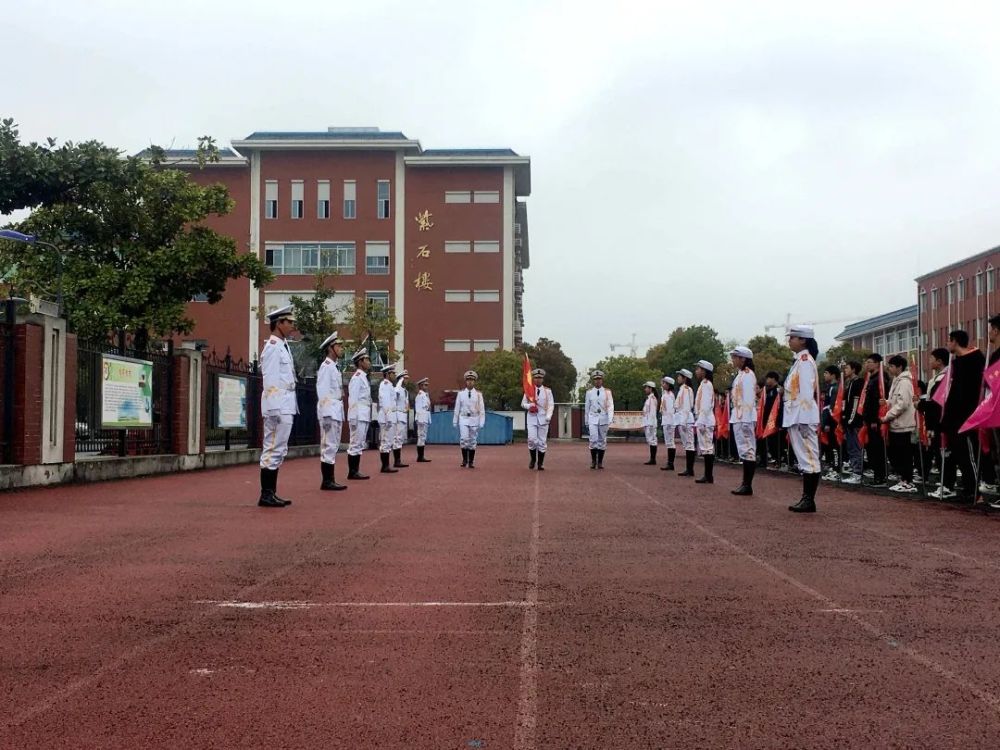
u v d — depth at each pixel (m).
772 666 4.61
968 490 12.48
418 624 5.41
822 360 76.00
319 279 41.03
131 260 26.20
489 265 59.88
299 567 7.24
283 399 11.84
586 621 5.49
